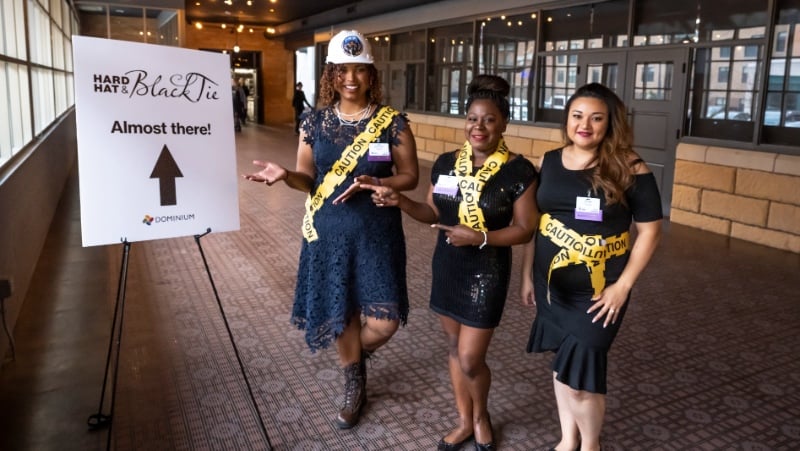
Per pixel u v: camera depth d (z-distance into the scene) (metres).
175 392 2.93
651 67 7.34
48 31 6.30
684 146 6.79
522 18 9.45
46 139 5.31
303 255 2.62
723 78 6.59
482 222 2.24
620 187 2.01
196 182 2.27
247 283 4.54
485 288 2.27
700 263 5.35
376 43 14.26
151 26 13.14
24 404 2.41
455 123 11.23
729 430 2.71
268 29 21.23
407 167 2.53
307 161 2.59
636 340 3.67
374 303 2.52
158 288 4.37
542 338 2.25
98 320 3.28
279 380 3.06
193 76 2.23
